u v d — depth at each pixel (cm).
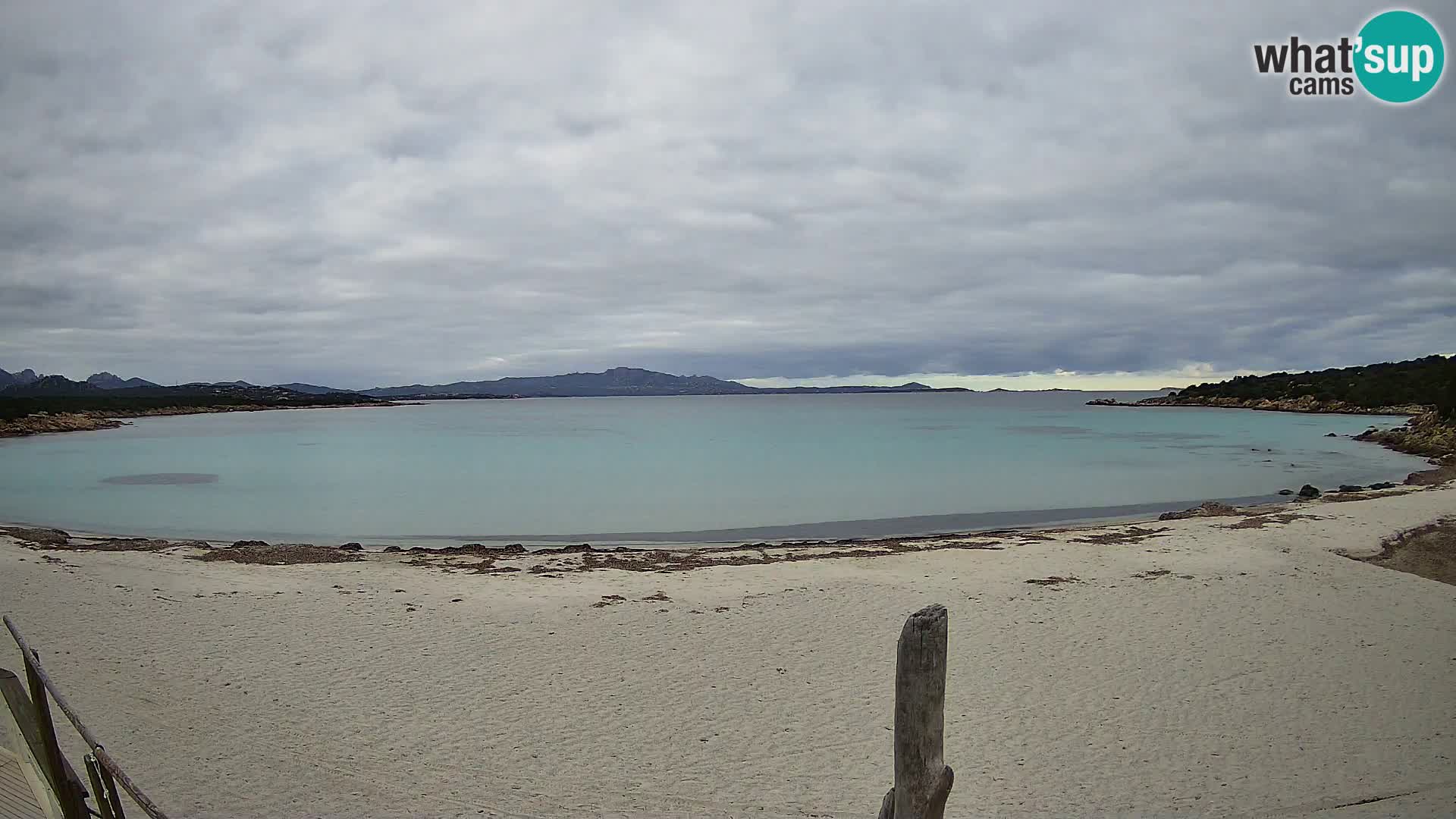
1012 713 938
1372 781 759
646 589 1506
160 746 811
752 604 1395
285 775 761
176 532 2583
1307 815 691
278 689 984
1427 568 1734
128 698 941
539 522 2761
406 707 938
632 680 1033
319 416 14112
